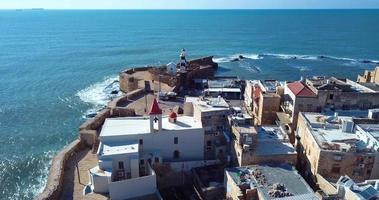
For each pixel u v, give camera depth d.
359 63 195.12
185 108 75.88
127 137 64.75
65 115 111.75
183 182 67.62
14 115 111.94
